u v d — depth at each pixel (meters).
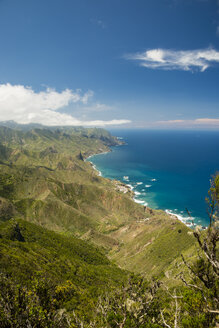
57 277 64.56
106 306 16.61
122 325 13.17
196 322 12.22
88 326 17.31
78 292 53.66
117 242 171.75
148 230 163.00
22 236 110.94
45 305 21.28
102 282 81.75
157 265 112.56
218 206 9.81
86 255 124.25
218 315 10.82
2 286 18.56
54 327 17.23
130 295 15.05
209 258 9.53
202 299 13.20
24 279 47.56
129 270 121.06
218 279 10.38
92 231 179.88
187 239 121.62
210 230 9.77
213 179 10.27
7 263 52.94
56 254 94.25
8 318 14.91
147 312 14.60
